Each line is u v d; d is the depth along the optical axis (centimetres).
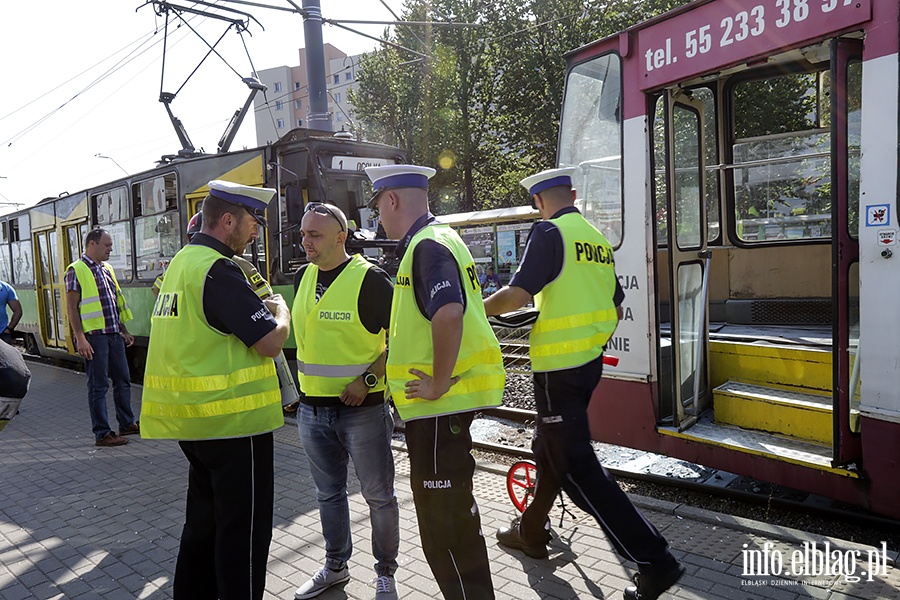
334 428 321
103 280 652
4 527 452
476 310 274
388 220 288
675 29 432
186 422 269
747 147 600
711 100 592
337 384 314
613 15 2162
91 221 1152
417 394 259
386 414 324
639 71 458
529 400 742
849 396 362
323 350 317
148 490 515
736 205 612
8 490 529
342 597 333
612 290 338
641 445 472
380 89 2500
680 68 430
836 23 350
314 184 821
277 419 285
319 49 1134
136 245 1038
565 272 320
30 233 1367
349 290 315
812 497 438
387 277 322
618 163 481
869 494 355
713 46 410
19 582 370
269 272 820
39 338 1335
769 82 575
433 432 264
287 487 507
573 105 524
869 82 340
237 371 273
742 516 429
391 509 321
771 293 599
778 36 377
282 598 340
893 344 338
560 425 314
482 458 568
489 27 2295
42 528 448
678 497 464
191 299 270
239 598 272
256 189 292
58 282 1257
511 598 321
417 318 267
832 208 356
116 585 363
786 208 584
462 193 2503
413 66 2420
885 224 337
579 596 321
